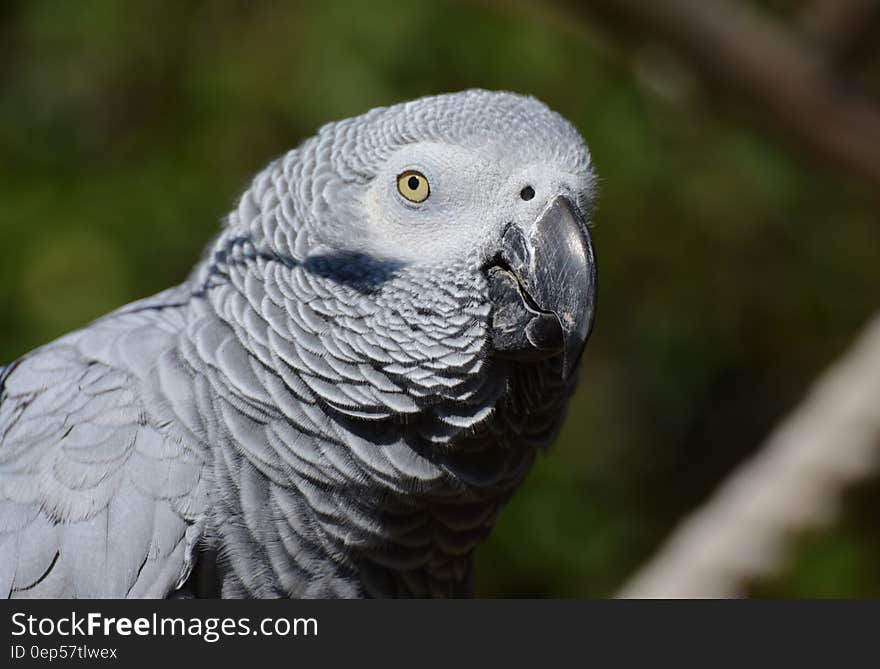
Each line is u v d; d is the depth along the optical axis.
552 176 3.46
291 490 3.34
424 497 3.47
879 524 7.86
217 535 3.35
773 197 8.41
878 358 5.57
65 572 3.30
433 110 3.55
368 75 7.75
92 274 7.23
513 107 3.58
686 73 5.24
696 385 8.96
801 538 5.73
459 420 3.38
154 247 7.58
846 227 8.84
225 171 7.84
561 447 8.07
